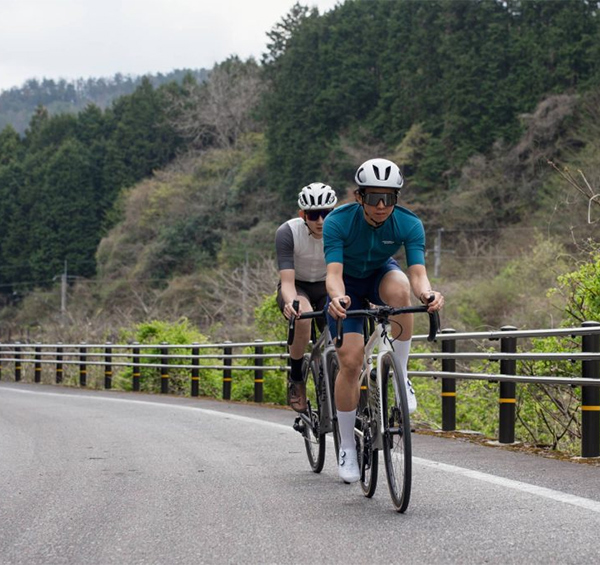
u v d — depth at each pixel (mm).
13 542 4875
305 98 59375
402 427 5137
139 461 7945
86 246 73250
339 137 56781
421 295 5289
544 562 4078
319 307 7289
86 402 16906
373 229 5551
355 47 59625
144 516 5438
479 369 10891
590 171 36750
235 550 4539
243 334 32625
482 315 34969
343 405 5879
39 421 12578
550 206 39188
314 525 5016
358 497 5836
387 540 4590
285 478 6750
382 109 56219
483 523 4871
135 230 66312
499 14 51750
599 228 16656
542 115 45875
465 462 7180
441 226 49125
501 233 45719
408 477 5070
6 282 78750
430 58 54406
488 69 50312
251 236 57062
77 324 32594
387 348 5438
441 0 54719
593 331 7227
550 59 48375
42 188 75562
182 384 20109
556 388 9320
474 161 48375
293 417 12031
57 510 5707
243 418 12008
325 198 6684
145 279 62406
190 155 71625
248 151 66375
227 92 72625
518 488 5879
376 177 5305
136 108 75750
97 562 4410
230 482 6613
